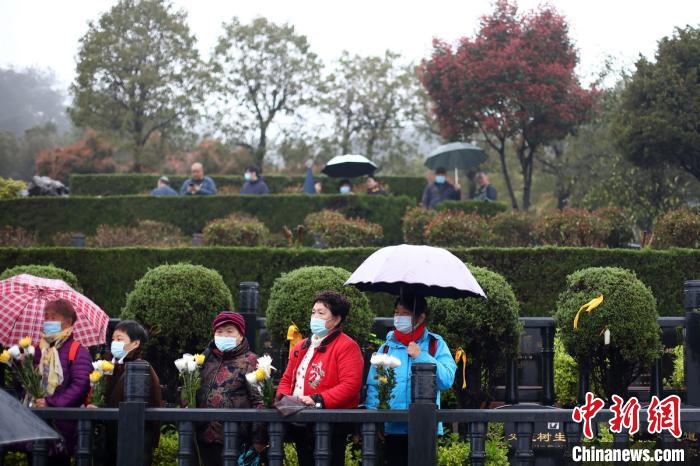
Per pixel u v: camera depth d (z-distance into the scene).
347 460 9.95
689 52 27.94
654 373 11.85
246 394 9.05
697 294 11.74
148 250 18.28
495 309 10.97
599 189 33.12
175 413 8.05
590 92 34.38
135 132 52.62
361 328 11.31
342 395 8.38
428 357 8.73
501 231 22.64
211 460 9.21
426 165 33.66
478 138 48.50
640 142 27.91
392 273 8.81
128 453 8.02
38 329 10.48
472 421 8.09
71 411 8.13
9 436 6.87
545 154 44.97
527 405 10.59
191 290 11.85
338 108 54.84
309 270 11.66
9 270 13.66
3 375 10.58
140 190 40.25
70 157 56.66
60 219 31.53
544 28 33.94
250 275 18.00
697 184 32.44
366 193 30.84
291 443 10.16
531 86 33.34
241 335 9.19
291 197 30.44
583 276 11.73
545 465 10.23
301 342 8.95
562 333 11.62
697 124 27.42
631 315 11.26
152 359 11.84
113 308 18.25
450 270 8.90
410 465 7.91
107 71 51.69
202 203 30.91
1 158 81.56
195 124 54.06
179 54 51.84
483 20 34.69
